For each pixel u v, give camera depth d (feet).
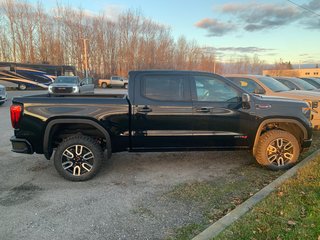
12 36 138.62
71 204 11.62
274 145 15.44
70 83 56.75
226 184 13.69
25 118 13.62
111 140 14.39
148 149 14.87
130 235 9.35
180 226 9.89
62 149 13.94
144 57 164.55
